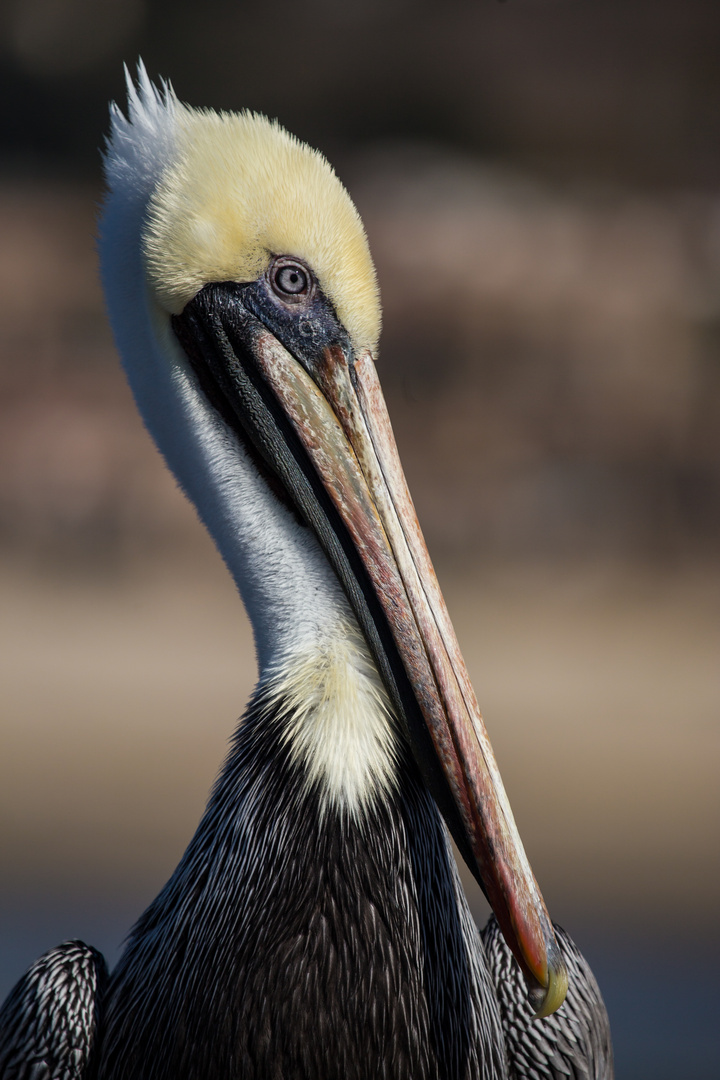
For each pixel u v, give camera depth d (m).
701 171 34.75
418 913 4.41
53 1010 4.70
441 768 4.34
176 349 4.74
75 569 26.83
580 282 32.06
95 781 17.44
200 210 4.62
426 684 4.38
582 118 36.03
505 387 30.45
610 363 30.81
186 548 27.77
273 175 4.63
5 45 35.06
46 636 23.58
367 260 4.71
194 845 4.59
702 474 29.28
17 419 29.45
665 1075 10.26
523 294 31.66
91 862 14.91
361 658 4.51
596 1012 5.37
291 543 4.61
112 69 35.66
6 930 12.88
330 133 36.56
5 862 14.73
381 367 30.83
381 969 4.30
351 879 4.31
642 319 31.52
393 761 4.45
